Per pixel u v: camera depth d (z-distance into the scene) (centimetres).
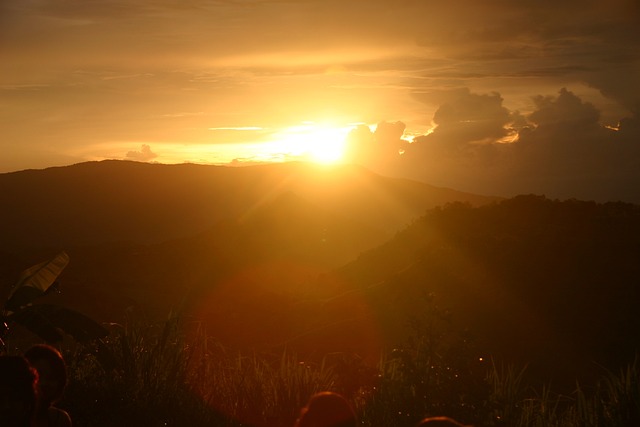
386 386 816
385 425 774
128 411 828
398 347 874
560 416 860
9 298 947
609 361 1950
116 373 905
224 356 1088
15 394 461
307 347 2138
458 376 792
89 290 3678
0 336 934
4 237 10231
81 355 927
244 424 855
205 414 867
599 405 791
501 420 754
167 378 912
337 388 866
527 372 1908
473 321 2230
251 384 906
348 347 2116
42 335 913
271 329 2361
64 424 590
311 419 383
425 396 778
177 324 992
